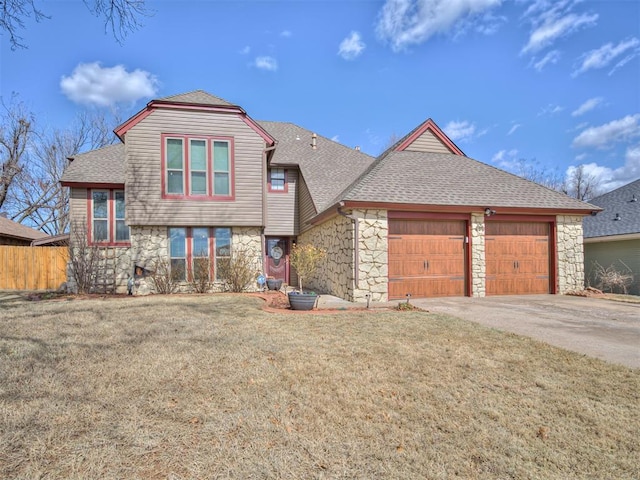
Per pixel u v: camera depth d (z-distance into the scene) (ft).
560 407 11.25
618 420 10.53
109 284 40.34
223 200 39.78
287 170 53.52
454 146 46.03
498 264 37.04
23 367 13.83
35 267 49.47
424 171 39.78
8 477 7.55
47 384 12.25
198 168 39.24
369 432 9.65
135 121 37.55
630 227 45.34
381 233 33.27
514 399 11.76
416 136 45.11
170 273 38.60
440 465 8.37
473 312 26.81
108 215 44.57
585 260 52.65
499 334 19.62
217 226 40.16
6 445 8.63
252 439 9.20
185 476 7.75
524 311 27.30
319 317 24.13
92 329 20.16
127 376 13.08
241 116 40.55
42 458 8.22
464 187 37.88
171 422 9.92
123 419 10.02
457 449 9.00
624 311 27.45
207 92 41.98
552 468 8.39
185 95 40.37
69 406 10.67
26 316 24.00
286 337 18.71
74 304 29.68
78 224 42.98
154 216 37.81
